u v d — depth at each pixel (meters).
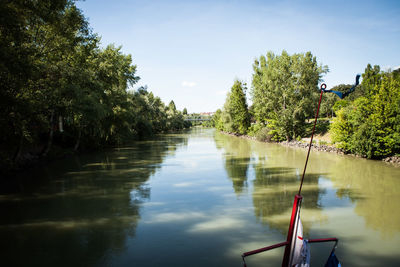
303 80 34.78
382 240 6.40
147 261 5.59
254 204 9.42
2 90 11.18
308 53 38.34
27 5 12.02
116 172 15.50
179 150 27.12
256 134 40.34
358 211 8.45
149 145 33.31
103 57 25.08
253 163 18.09
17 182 13.15
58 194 10.98
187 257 5.74
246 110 52.28
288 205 9.22
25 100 13.02
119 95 30.69
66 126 24.33
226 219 8.04
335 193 10.47
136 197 10.52
